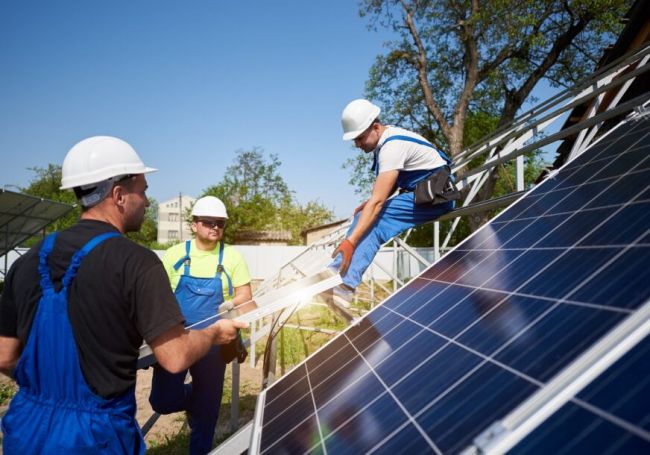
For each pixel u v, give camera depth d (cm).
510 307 141
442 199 322
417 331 181
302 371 227
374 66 2261
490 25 1806
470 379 116
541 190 254
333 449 126
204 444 348
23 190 5722
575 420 75
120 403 167
